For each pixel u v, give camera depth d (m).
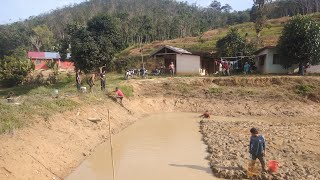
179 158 15.90
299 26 33.56
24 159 12.44
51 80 42.31
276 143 17.31
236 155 15.45
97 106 23.09
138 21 84.94
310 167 13.68
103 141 18.91
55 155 14.29
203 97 31.05
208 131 21.06
